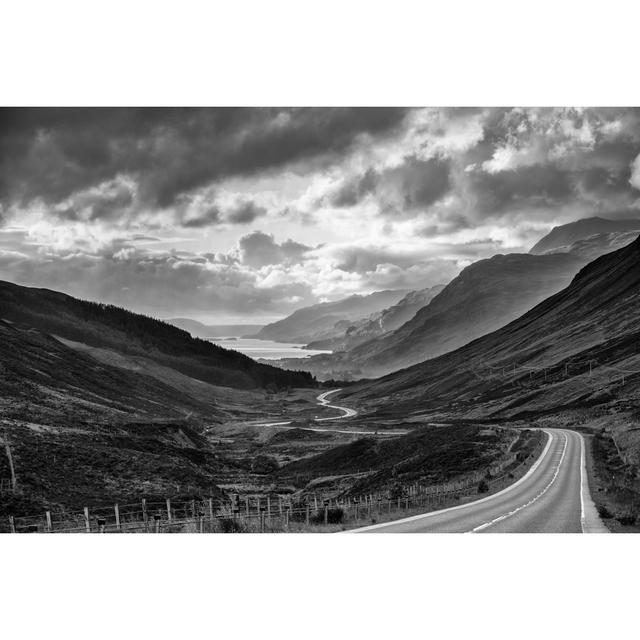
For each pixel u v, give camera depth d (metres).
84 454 67.69
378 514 38.44
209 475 94.19
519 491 49.22
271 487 89.00
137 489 60.25
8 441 60.62
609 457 76.44
